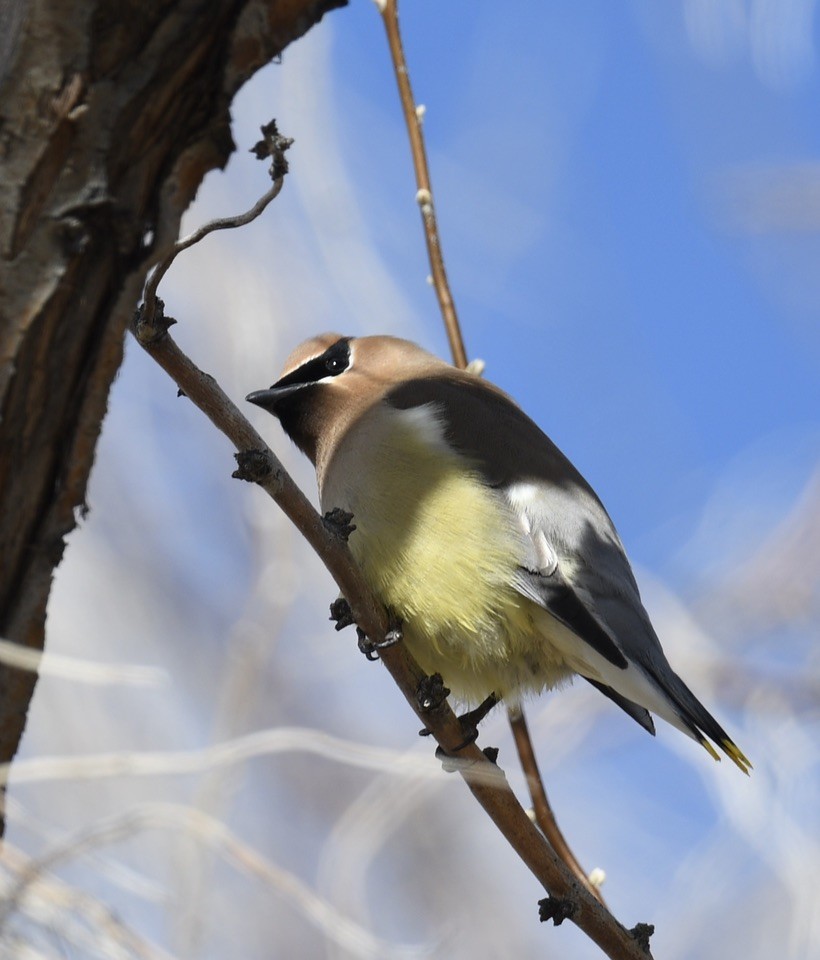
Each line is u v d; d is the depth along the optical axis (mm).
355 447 10117
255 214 5531
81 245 4242
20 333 4234
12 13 4145
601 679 9766
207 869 6672
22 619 4562
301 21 4379
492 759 9297
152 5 4211
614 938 7832
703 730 9469
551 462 10258
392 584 9695
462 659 9750
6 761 4797
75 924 5113
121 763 5258
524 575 9555
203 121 4367
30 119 4156
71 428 4441
